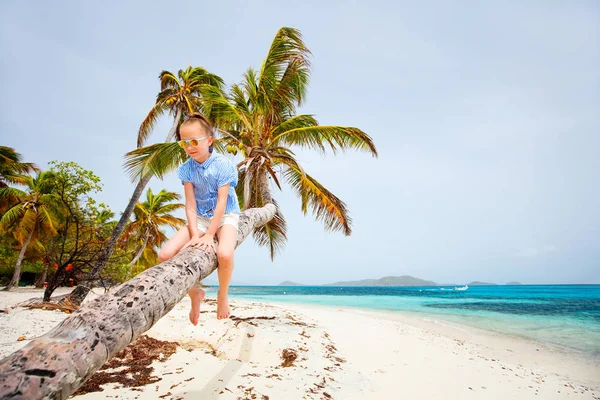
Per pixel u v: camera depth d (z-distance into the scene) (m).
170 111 15.04
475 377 5.65
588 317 15.61
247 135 10.41
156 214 22.62
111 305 1.27
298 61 9.29
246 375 4.36
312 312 11.84
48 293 10.25
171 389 3.76
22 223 18.53
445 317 14.77
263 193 8.82
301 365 4.99
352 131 9.36
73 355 1.05
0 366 0.94
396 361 5.98
